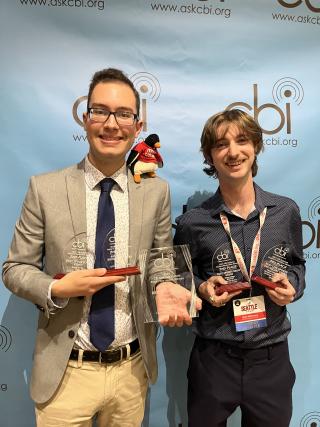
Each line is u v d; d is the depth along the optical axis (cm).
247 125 127
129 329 123
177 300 119
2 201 156
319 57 170
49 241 117
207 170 149
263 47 166
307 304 175
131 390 127
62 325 118
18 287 115
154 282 121
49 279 112
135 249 120
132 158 132
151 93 160
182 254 123
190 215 138
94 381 121
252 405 135
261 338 132
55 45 154
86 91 157
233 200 133
